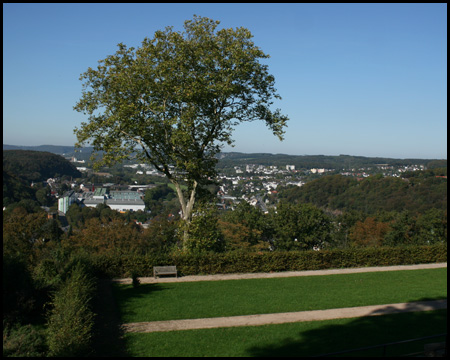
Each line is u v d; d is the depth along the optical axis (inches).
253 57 938.1
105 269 867.4
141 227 1996.8
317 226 1723.7
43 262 667.4
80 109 944.3
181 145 911.0
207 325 577.0
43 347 444.1
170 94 905.5
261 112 1007.0
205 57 901.8
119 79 874.8
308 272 973.8
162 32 904.3
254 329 562.3
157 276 888.9
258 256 966.4
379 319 609.6
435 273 978.7
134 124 890.7
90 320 521.7
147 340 517.3
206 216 990.4
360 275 943.7
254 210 1683.1
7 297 489.4
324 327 572.4
